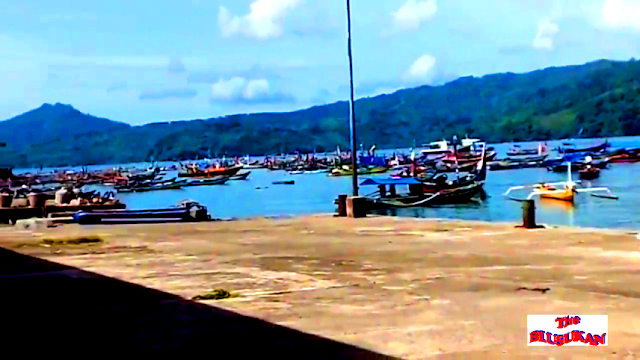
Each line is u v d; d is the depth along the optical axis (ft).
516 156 454.81
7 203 121.29
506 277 40.91
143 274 45.06
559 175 304.71
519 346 26.02
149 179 404.36
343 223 78.84
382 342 26.89
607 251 51.34
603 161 340.80
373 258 50.37
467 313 31.58
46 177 518.78
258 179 426.51
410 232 67.87
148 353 26.13
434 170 345.10
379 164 431.84
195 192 336.49
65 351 26.63
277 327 29.63
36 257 54.95
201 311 33.19
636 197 197.26
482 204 193.26
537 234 63.05
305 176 441.27
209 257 53.01
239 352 25.98
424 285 38.88
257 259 51.16
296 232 70.95
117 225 84.07
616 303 33.06
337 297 35.88
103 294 38.24
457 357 24.73
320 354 25.46
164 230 76.43
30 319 32.17
